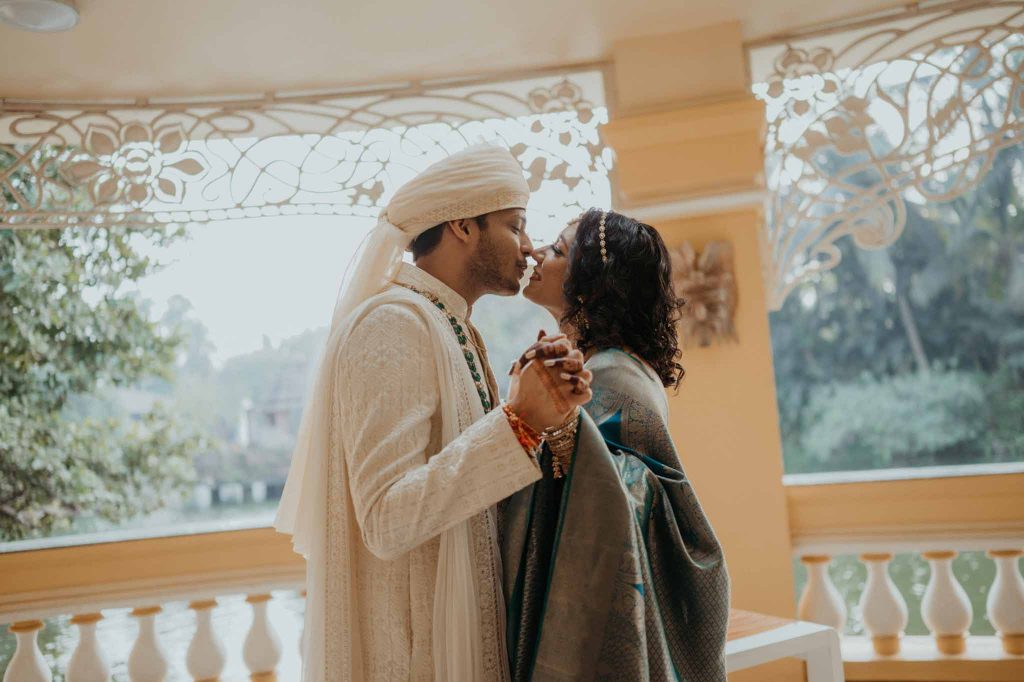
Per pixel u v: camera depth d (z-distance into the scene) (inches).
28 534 257.1
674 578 65.0
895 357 416.5
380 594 61.5
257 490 395.9
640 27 140.5
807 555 143.7
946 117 142.6
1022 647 133.4
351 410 60.0
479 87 151.7
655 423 66.9
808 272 151.3
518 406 55.7
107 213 143.2
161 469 290.7
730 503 142.9
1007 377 397.4
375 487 56.6
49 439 261.6
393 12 127.8
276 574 141.8
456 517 55.4
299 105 150.7
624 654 56.5
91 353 267.9
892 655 137.4
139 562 137.7
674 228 146.6
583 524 57.7
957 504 137.9
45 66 134.2
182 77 141.6
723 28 142.4
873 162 145.3
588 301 72.4
